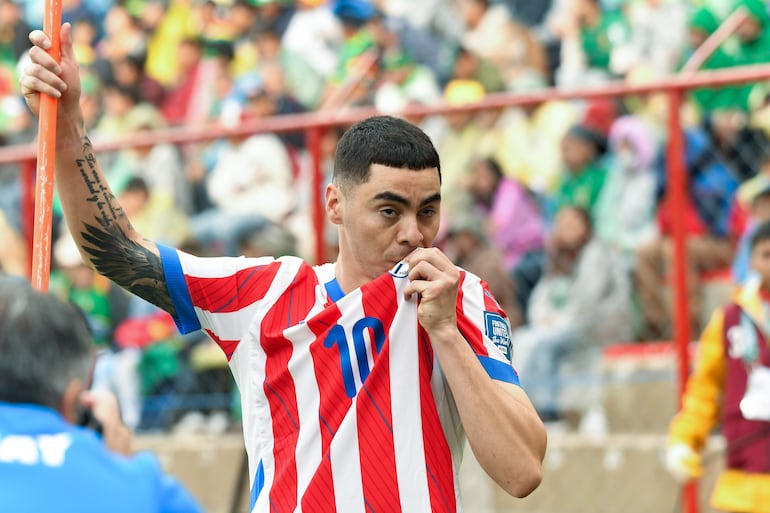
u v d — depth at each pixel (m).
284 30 15.12
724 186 10.38
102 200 5.46
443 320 4.89
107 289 12.38
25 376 3.82
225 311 5.34
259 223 11.64
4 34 18.30
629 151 10.79
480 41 14.02
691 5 13.06
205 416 11.99
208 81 15.32
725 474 8.66
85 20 17.19
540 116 11.13
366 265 5.16
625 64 13.23
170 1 16.27
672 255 10.16
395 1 14.72
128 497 3.88
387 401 5.01
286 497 5.02
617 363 10.80
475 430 4.80
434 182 5.06
